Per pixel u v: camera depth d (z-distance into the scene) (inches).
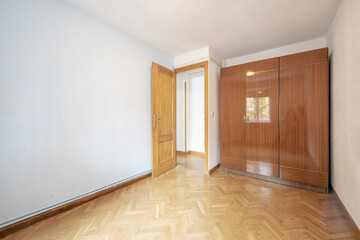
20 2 60.1
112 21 88.7
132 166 104.4
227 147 124.4
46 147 67.0
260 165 109.0
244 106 115.5
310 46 110.7
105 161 88.9
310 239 54.2
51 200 68.4
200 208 73.2
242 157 116.7
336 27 80.2
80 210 72.2
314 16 84.0
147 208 73.6
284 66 99.6
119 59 96.1
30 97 62.6
